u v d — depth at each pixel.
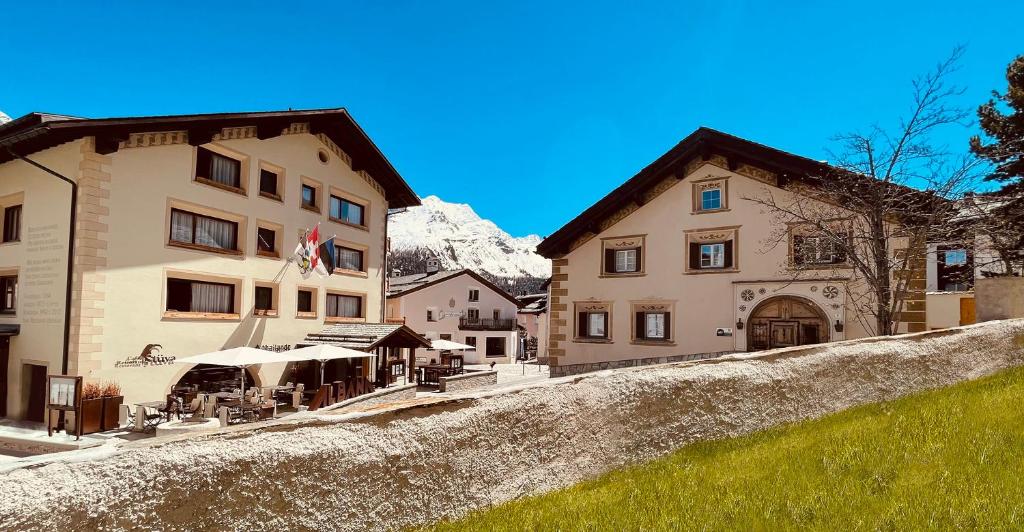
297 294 22.00
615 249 20.97
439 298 45.50
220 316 18.86
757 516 4.50
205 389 18.44
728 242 18.70
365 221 26.11
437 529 4.57
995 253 18.56
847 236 14.62
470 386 23.34
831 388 8.67
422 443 4.79
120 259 16.06
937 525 4.08
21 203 17.16
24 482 2.87
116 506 3.16
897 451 5.76
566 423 5.99
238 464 3.70
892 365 9.48
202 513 3.51
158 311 16.97
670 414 6.95
